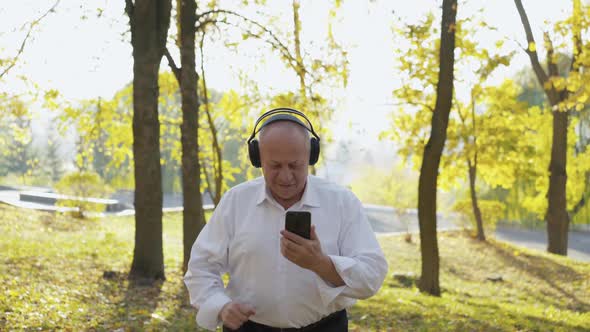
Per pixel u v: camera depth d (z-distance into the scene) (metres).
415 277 13.39
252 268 2.07
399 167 20.22
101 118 12.36
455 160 20.67
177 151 13.34
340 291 1.90
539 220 30.88
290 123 1.89
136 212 8.83
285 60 10.28
